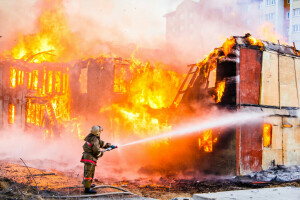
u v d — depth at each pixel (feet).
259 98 45.85
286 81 49.47
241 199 17.47
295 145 49.14
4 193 19.06
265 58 46.85
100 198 19.79
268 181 39.70
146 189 37.27
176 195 33.50
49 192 20.53
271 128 46.34
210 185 39.60
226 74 45.73
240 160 42.80
